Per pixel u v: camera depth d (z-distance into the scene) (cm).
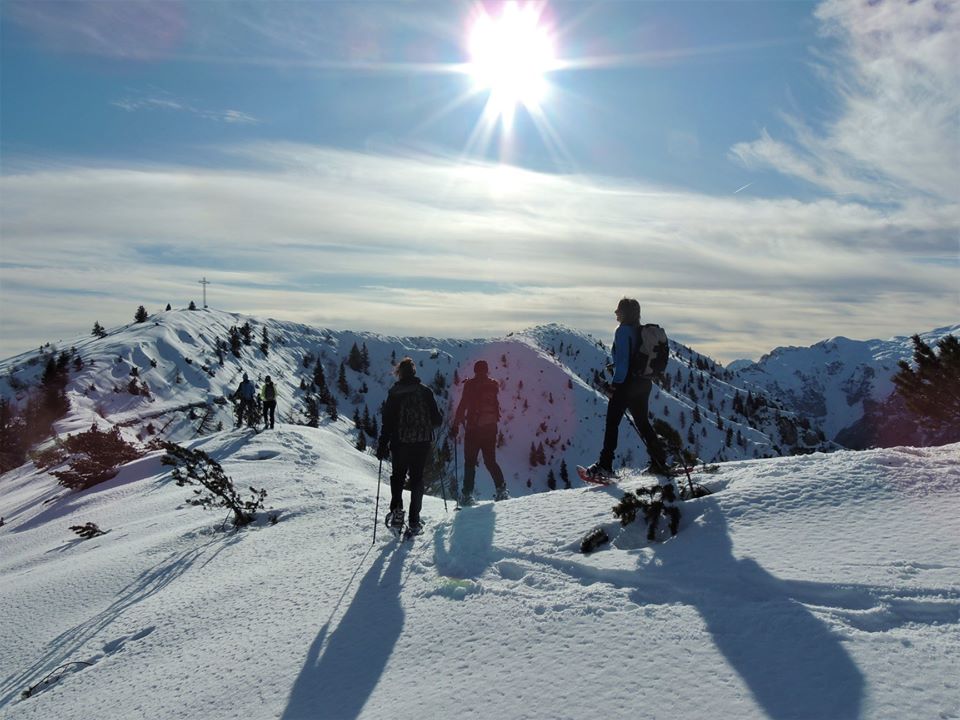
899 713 243
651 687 292
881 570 355
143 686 476
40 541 1378
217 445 1984
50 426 5881
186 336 15200
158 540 980
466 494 799
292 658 430
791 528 436
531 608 405
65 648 624
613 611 375
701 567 405
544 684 316
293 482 1296
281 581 614
